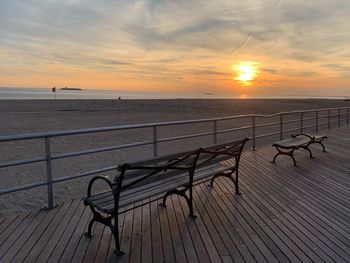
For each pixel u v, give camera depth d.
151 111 36.16
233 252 3.00
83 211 3.92
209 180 4.81
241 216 3.84
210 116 30.17
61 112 31.94
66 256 2.90
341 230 3.50
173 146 11.93
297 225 3.61
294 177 5.64
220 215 3.86
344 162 6.91
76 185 6.69
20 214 3.83
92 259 2.87
